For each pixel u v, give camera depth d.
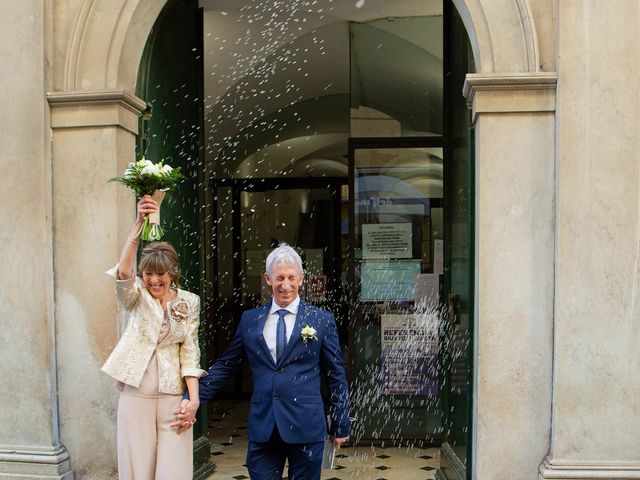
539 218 4.03
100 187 4.28
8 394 4.28
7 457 4.23
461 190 4.76
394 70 6.39
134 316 3.54
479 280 4.06
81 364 4.31
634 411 3.91
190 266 5.33
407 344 6.27
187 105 5.39
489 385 4.05
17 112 4.25
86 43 4.30
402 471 5.57
